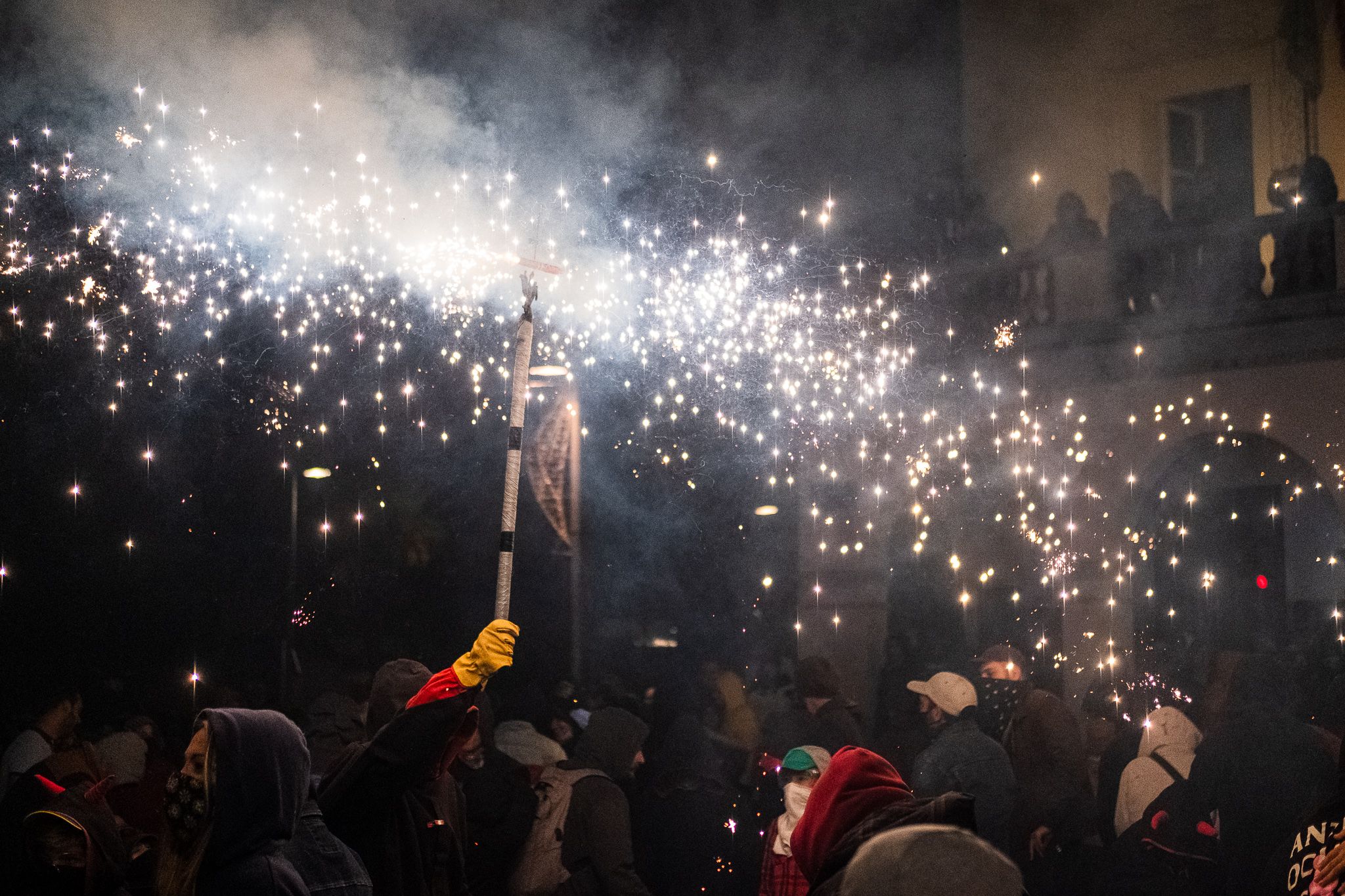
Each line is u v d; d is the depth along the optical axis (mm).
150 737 7676
